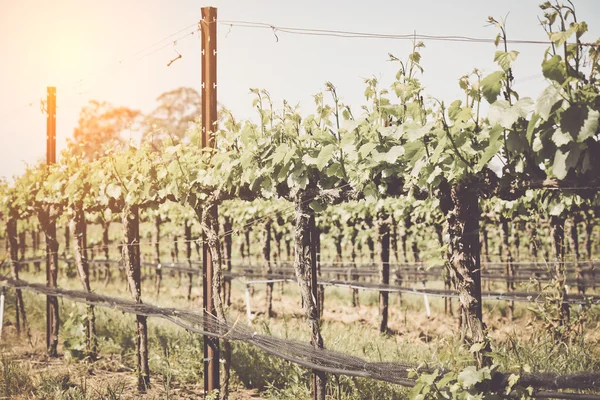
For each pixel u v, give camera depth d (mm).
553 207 7375
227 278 14000
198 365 7574
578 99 3307
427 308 11602
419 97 4453
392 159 4527
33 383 7266
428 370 4203
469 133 4031
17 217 11398
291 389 6391
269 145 5574
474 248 4098
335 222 14391
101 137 46656
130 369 8133
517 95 3645
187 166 6582
